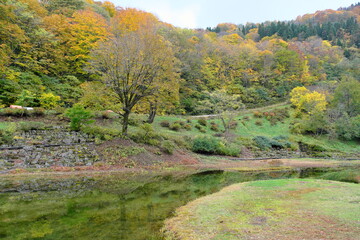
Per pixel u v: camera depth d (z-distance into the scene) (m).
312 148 35.28
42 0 40.53
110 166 15.80
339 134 39.94
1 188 10.05
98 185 11.55
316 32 108.00
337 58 81.00
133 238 5.68
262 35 108.56
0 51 20.48
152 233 6.02
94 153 16.62
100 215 7.35
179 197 9.80
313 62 71.56
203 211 7.71
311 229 5.78
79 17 31.59
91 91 19.30
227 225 6.35
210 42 61.75
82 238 5.60
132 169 16.17
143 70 19.50
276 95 58.59
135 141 20.77
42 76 26.62
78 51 29.78
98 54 19.59
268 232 5.72
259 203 8.37
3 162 13.11
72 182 11.81
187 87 44.31
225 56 57.16
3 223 6.45
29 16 26.28
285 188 10.86
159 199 9.44
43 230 6.04
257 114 44.56
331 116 42.06
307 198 8.93
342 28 110.56
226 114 33.66
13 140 15.30
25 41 26.41
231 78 55.19
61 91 26.20
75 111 18.72
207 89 48.16
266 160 26.16
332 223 6.14
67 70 29.50
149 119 28.69
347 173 18.50
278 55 64.94
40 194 9.53
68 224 6.52
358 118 41.94
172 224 6.63
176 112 40.56
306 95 45.41
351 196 9.18
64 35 30.03
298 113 46.72
